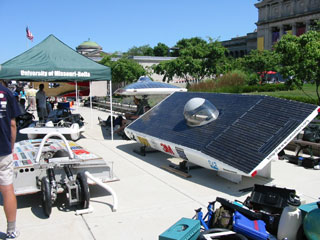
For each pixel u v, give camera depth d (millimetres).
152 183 6297
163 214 4809
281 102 6422
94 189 5945
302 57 11961
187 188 5984
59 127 10500
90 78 10055
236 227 3502
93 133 12633
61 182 4938
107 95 23219
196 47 34625
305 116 5734
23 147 6527
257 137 5773
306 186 6031
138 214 4812
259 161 5227
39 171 5012
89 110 22359
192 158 6465
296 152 8211
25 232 4215
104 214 4809
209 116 6934
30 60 9359
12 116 3928
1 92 3768
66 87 20078
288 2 75500
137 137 8602
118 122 12422
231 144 5938
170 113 8516
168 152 7344
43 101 13492
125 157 8531
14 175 4871
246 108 6770
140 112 12039
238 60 40562
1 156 3812
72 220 4594
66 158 5410
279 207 4039
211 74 35406
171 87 11789
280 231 3477
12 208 3984
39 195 5617
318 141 7863
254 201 4211
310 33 12328
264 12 81750
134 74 34969
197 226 3525
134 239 4051
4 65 8711
